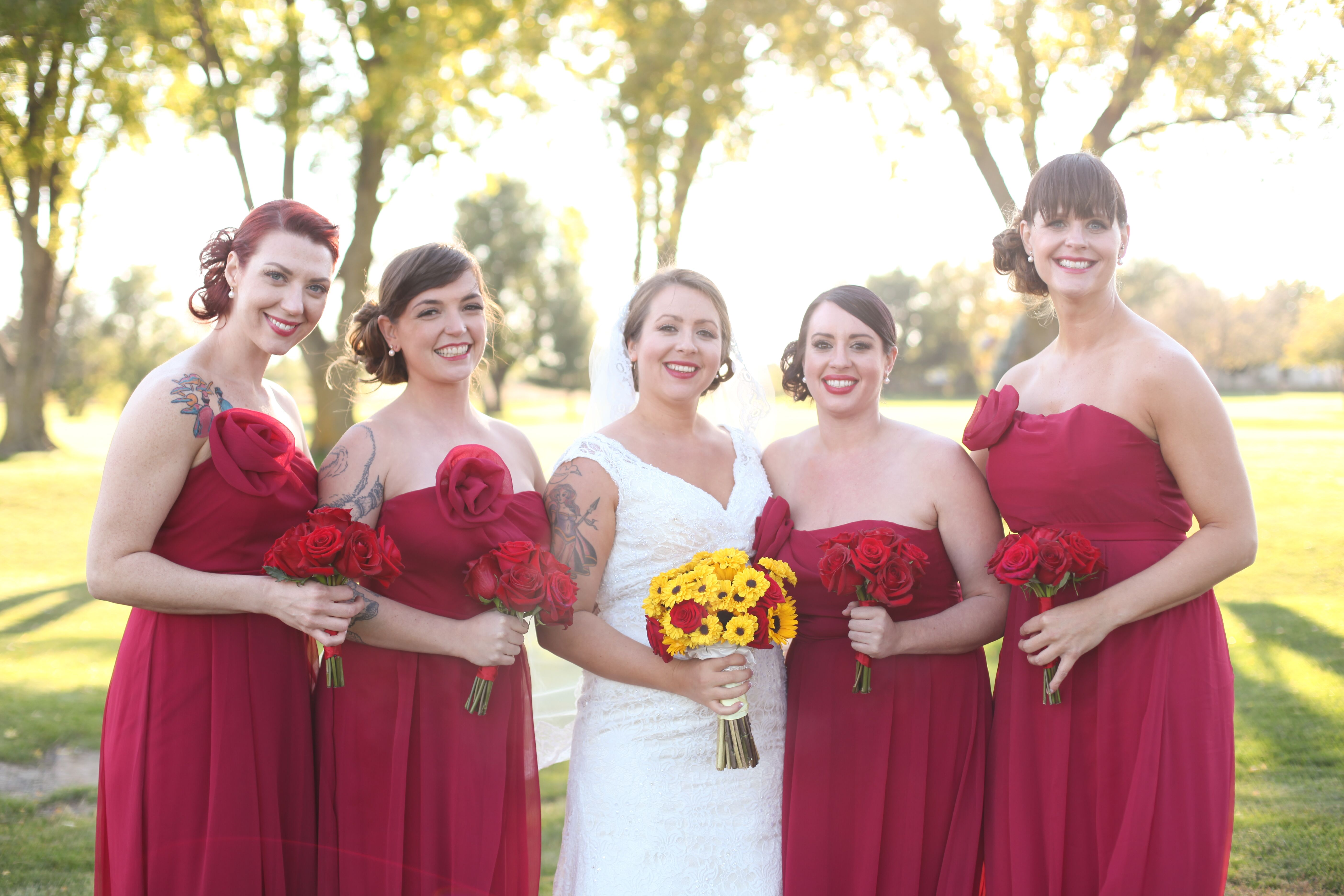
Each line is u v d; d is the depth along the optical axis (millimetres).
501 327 2945
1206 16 7645
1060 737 2443
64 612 8531
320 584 2270
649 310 2785
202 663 2373
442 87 14328
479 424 2811
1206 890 2295
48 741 5223
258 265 2469
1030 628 2406
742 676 2447
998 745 2561
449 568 2514
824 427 2818
